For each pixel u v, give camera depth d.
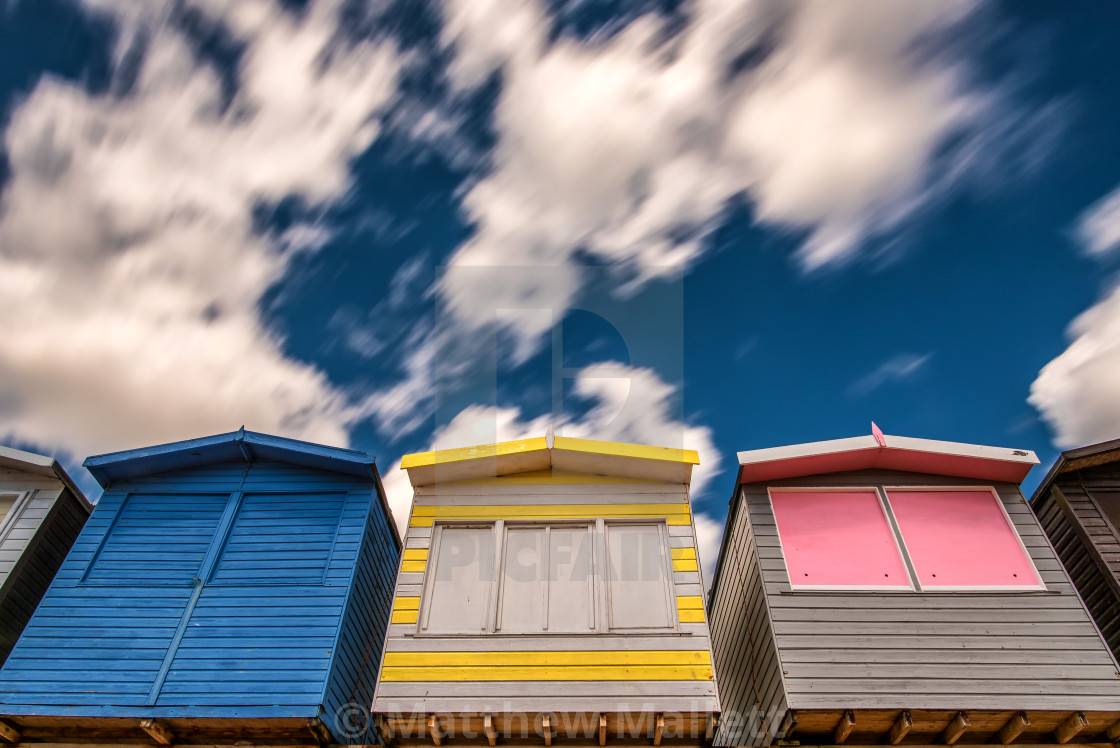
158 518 10.84
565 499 10.85
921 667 8.88
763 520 10.55
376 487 11.34
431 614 9.70
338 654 9.37
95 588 9.93
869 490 10.84
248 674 8.98
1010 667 8.88
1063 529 10.91
